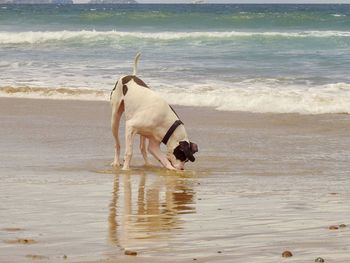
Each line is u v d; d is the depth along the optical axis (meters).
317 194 8.88
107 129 14.89
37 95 20.09
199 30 45.84
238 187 9.48
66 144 13.21
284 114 17.06
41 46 34.69
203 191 9.19
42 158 11.80
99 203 8.22
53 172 10.59
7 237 6.34
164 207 8.04
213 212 7.72
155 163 11.73
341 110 17.41
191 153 10.92
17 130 14.70
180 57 29.42
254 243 6.09
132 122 10.99
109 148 12.88
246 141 13.68
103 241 6.18
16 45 35.25
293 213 7.61
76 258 5.47
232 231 6.66
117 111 11.41
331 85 20.91
